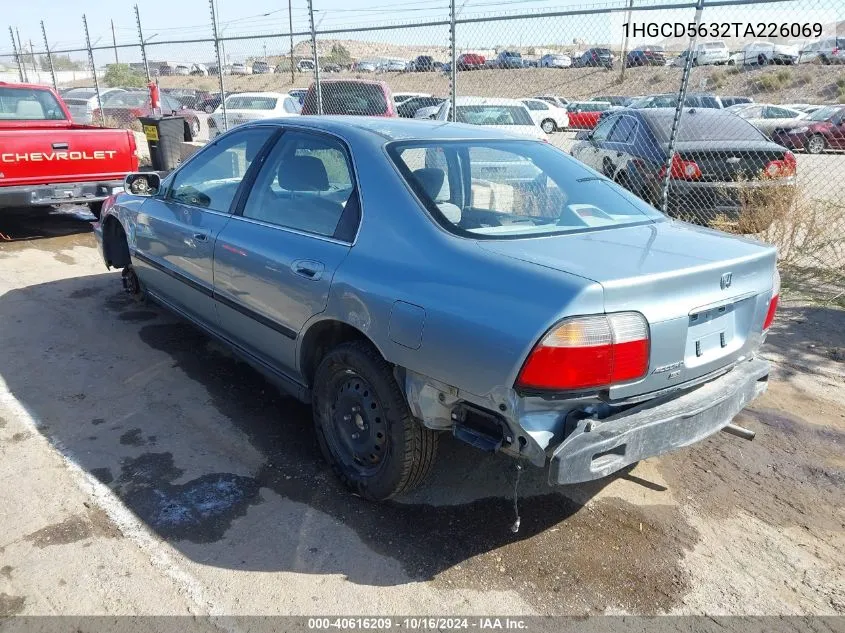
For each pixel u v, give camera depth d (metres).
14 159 7.04
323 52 23.20
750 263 2.77
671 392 2.60
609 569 2.73
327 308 2.99
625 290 2.31
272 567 2.68
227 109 15.76
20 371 4.38
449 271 2.58
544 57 16.05
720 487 3.32
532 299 2.31
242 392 4.18
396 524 2.96
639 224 3.17
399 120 3.69
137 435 3.63
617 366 2.30
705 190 7.19
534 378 2.27
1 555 2.68
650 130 8.05
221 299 3.88
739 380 2.84
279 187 3.57
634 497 3.21
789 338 5.31
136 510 2.99
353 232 3.01
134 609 2.45
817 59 16.98
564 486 3.28
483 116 11.33
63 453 3.43
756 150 7.14
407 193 2.91
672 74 19.11
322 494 3.16
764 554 2.85
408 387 2.70
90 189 7.71
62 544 2.76
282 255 3.28
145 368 4.48
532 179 3.33
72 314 5.48
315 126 3.51
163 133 10.73
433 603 2.53
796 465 3.53
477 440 2.51
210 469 3.33
